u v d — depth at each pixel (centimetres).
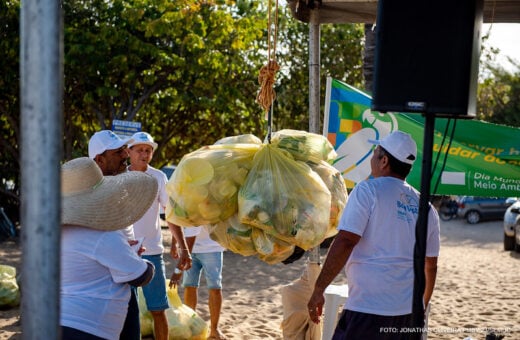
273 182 409
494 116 3017
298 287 566
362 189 414
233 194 413
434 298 991
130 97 1684
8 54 1580
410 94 352
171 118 1934
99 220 375
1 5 1559
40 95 194
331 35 2148
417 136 577
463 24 345
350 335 408
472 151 578
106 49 1561
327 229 418
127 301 390
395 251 407
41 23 194
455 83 347
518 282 1145
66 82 1677
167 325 575
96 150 474
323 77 2142
